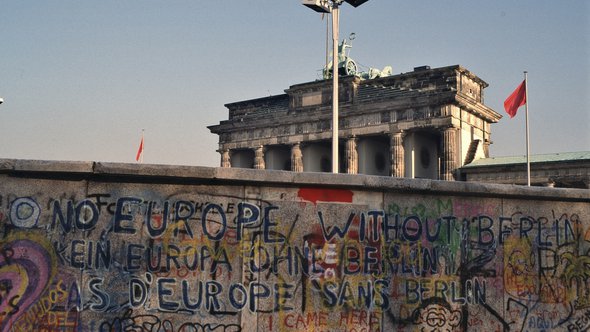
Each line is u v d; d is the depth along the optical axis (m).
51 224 11.53
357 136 86.25
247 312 12.17
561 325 14.33
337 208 12.84
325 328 12.58
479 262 13.76
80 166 11.48
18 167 11.27
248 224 12.33
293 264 12.50
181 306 11.91
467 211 13.77
